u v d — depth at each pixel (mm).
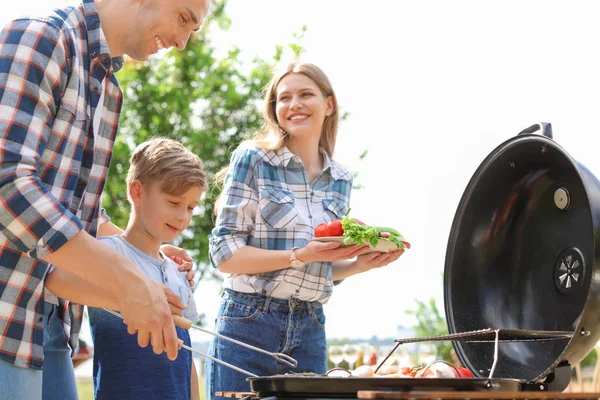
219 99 9758
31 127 1694
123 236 2574
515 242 2154
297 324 2730
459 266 2227
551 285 2016
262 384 1700
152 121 9664
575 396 1397
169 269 2629
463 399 1362
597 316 1712
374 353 3676
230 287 2756
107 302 1854
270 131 2967
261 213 2783
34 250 1660
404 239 2760
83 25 1902
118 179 9344
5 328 1736
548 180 2047
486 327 2127
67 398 2047
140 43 2006
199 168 2549
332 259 2641
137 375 2373
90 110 1922
